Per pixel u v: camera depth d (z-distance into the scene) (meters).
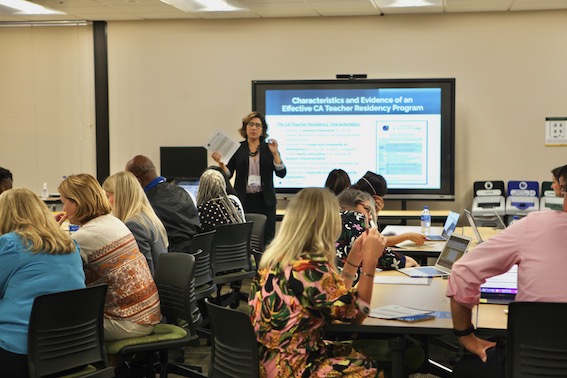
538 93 8.05
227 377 2.72
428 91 8.14
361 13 8.14
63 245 3.11
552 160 8.08
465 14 8.11
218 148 6.57
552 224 2.51
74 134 8.99
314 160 8.42
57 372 3.00
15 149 9.12
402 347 2.69
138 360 3.92
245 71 8.59
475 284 2.54
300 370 2.56
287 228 2.66
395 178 8.27
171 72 8.74
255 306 2.67
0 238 3.01
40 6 7.85
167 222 4.68
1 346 2.96
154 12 8.19
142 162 4.80
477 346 2.61
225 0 7.39
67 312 3.01
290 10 7.96
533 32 8.02
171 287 3.70
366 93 8.26
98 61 8.84
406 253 4.63
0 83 9.10
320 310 2.54
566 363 2.36
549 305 2.33
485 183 8.02
